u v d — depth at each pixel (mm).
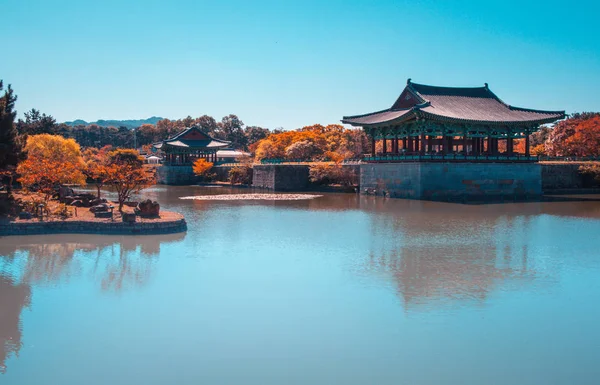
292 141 146000
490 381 16062
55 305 22734
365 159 80750
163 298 23750
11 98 45094
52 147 77500
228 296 24078
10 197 45500
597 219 49438
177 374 16422
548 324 20578
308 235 40219
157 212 42938
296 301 23344
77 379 16078
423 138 69000
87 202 47000
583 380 16125
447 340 19047
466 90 80750
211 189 101625
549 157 93938
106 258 31344
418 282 26391
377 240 38031
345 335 19469
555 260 31391
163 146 129875
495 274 28031
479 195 70000
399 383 15875
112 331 19828
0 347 18328
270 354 17844
